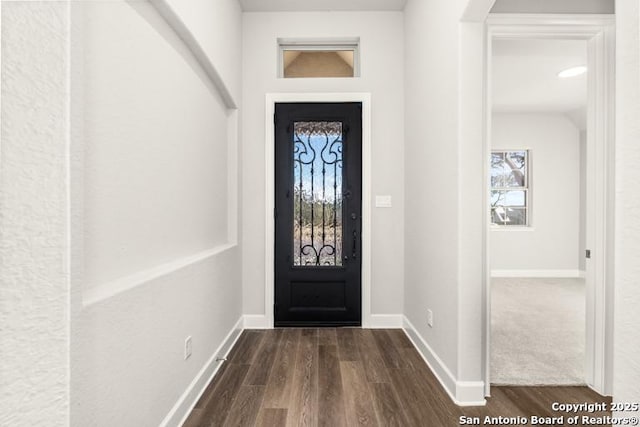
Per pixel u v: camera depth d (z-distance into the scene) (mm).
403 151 2951
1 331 599
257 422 1594
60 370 691
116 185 1188
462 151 1763
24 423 633
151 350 1338
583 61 3553
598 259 1891
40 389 657
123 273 1235
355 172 2986
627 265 744
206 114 2113
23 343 629
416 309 2545
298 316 2992
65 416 705
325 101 2967
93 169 1066
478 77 1760
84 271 1027
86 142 1033
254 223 2961
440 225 2043
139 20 1335
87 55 1039
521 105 5137
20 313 625
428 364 2209
